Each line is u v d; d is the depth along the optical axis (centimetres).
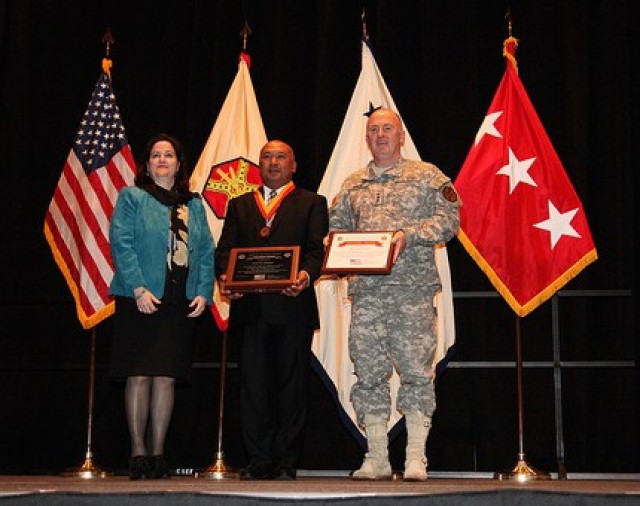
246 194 479
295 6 640
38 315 639
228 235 466
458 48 616
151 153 464
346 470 585
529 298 525
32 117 650
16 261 634
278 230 457
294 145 625
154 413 443
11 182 637
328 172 565
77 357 634
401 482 402
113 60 654
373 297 436
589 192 594
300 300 452
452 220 432
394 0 627
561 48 605
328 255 419
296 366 448
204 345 620
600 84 599
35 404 631
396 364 432
